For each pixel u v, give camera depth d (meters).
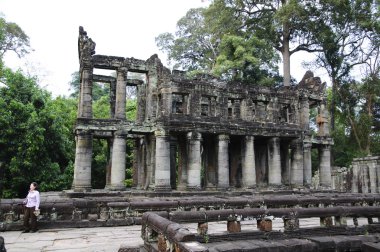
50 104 34.72
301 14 39.50
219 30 44.88
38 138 30.38
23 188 30.83
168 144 26.44
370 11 40.91
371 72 43.56
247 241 10.50
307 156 33.91
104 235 13.81
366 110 45.91
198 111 28.16
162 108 27.20
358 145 45.44
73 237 13.40
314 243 10.12
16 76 33.09
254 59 39.06
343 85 45.16
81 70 27.52
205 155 31.55
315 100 36.91
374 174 32.88
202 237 10.45
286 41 44.56
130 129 26.84
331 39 41.81
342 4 39.00
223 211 11.02
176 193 25.03
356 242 10.44
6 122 29.48
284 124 31.81
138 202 16.64
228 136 28.88
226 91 29.75
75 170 25.09
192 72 43.12
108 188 27.48
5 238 13.23
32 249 11.27
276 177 30.34
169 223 8.42
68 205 16.12
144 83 31.73
